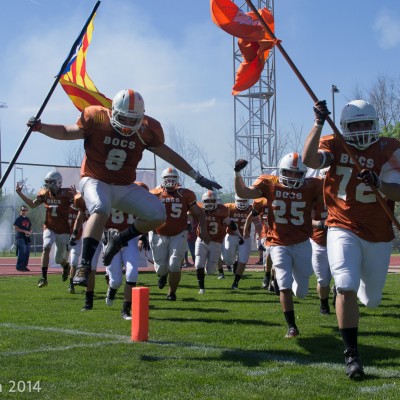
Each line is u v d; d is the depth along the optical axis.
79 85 7.73
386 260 4.79
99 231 5.73
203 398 4.04
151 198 6.05
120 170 5.89
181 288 11.86
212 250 11.60
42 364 4.92
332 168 4.89
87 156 5.91
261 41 5.71
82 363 4.95
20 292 10.96
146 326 5.96
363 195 4.72
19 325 6.92
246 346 5.78
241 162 6.50
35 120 5.72
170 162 6.07
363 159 4.79
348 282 4.58
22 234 17.50
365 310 8.48
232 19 5.71
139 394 4.12
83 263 5.66
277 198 6.72
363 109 4.72
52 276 15.20
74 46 6.31
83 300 9.67
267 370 4.81
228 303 9.25
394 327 6.96
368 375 4.64
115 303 9.27
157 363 4.99
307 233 6.76
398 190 4.60
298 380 4.49
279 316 7.78
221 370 4.78
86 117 5.76
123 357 5.18
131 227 6.09
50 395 4.09
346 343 4.63
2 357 5.16
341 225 4.77
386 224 4.79
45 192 11.89
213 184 6.07
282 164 6.69
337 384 4.38
